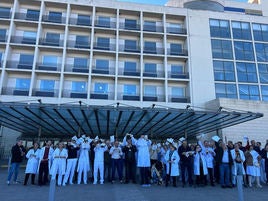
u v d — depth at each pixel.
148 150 10.95
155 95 32.66
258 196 8.55
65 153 10.77
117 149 11.49
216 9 39.75
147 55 32.75
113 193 8.70
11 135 28.30
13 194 8.49
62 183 10.91
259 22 36.56
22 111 14.99
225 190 9.71
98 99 29.97
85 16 34.25
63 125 21.48
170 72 33.50
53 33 32.56
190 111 14.02
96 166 11.10
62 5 33.00
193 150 11.10
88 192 8.85
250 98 32.47
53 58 31.64
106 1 34.00
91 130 25.28
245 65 33.97
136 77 31.56
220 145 10.87
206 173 10.57
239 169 10.69
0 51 30.28
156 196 8.27
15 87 29.59
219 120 16.77
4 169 18.39
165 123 19.02
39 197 7.99
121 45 34.16
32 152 11.02
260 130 24.61
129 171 11.38
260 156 11.30
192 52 33.62
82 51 31.52
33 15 32.47
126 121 18.64
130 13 35.06
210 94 31.92
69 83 31.14
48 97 28.86
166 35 34.16
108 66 32.84
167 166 10.77
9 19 30.44
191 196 8.36
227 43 34.88
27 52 31.00
